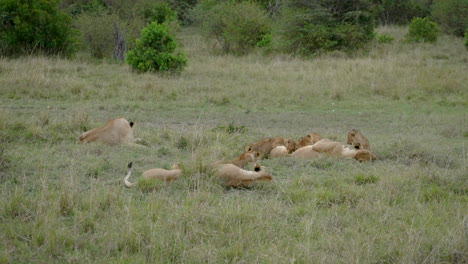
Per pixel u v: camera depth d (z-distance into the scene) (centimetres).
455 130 1225
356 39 2739
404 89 1775
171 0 4038
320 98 1678
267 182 771
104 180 782
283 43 2736
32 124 1109
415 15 4200
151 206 651
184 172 772
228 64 2334
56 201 642
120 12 3192
